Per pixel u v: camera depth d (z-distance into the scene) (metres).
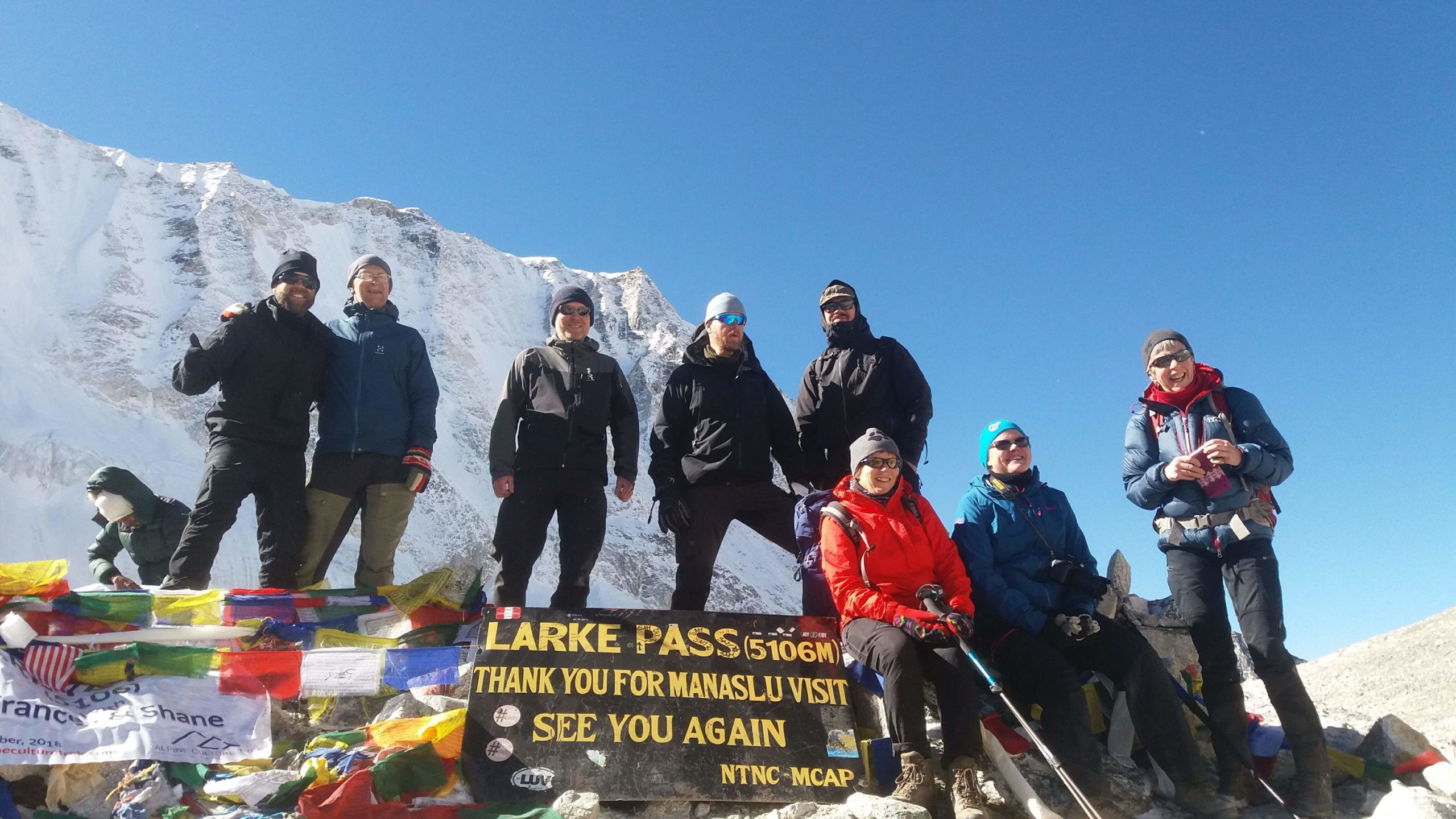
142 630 5.14
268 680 4.99
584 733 4.73
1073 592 5.40
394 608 5.86
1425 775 5.31
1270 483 5.44
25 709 4.38
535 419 6.51
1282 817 5.07
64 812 4.23
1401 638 13.55
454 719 4.71
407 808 4.26
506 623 5.11
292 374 6.61
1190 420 5.63
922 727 4.59
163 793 4.29
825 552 5.20
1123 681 5.14
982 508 5.63
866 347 6.96
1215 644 5.44
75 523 84.00
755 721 4.94
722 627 5.29
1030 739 5.13
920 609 5.13
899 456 5.35
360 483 6.66
